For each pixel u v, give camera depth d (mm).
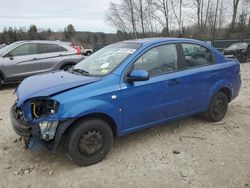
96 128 4047
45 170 4023
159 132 5230
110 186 3627
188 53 5133
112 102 4109
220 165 4066
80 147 3980
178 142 4828
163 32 40656
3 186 3691
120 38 43406
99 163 4152
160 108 4664
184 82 4898
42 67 10219
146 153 4441
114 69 4297
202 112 5508
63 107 3730
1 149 4695
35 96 3805
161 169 3980
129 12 42062
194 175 3824
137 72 4168
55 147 3770
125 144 4742
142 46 4613
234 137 5043
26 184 3725
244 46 19438
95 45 40219
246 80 10875
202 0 40750
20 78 9969
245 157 4301
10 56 9805
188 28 41125
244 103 7215
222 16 40875
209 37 38438
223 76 5586
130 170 3969
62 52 10625
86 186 3641
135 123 4457
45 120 3715
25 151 4586
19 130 3928
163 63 4750
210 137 5031
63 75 4598
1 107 7355
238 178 3748
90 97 3928
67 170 4000
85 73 4551
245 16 40750
